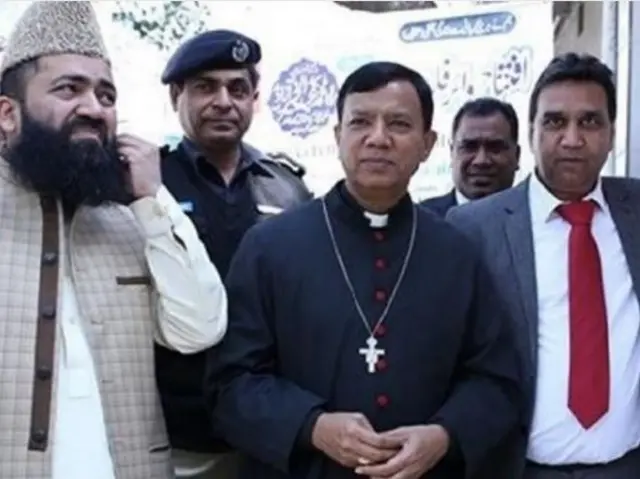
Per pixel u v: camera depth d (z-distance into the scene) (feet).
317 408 6.70
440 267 7.16
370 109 6.94
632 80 12.21
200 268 6.82
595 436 7.75
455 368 7.22
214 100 8.93
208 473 8.47
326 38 18.02
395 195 7.14
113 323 6.61
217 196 8.92
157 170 6.89
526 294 7.91
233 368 7.01
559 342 7.84
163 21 18.66
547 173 8.09
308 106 18.03
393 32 17.60
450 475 7.13
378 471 6.38
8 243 6.43
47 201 6.62
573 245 8.01
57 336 6.32
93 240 6.77
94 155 6.48
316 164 17.94
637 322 7.88
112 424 6.48
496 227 8.19
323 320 6.92
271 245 7.20
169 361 7.97
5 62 6.68
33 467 6.13
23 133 6.47
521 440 7.71
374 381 6.84
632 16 12.24
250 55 9.11
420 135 7.09
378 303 6.98
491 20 16.84
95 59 6.67
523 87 16.57
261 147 18.15
